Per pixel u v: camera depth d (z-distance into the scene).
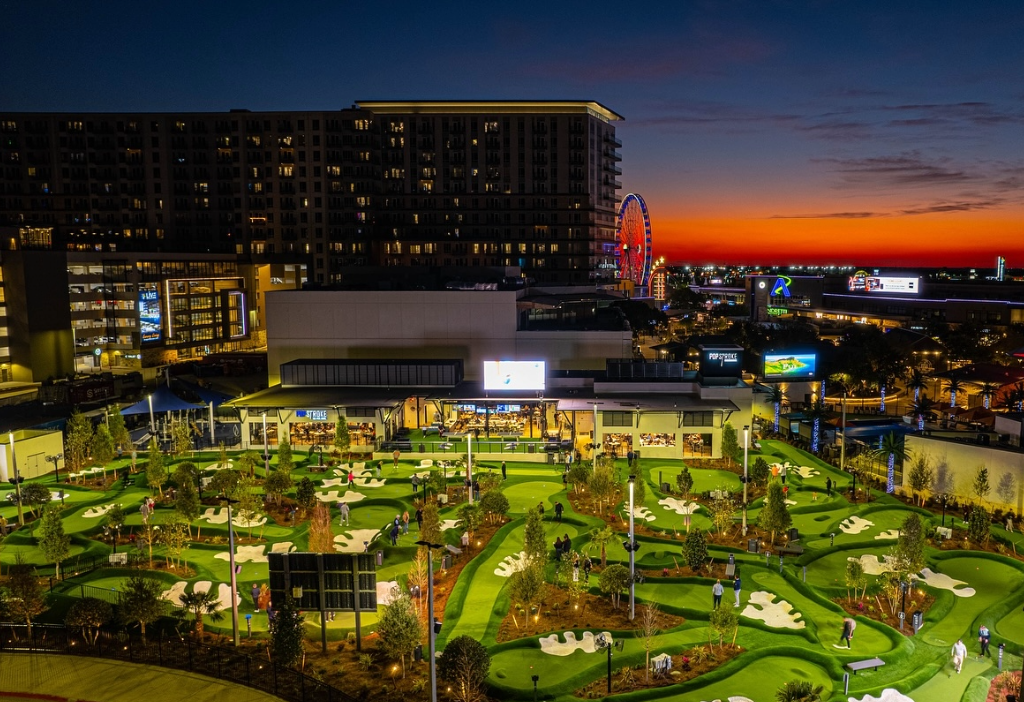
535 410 87.75
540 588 40.47
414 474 70.44
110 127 196.50
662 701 33.00
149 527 52.09
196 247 199.88
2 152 194.00
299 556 36.84
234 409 88.50
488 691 33.78
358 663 36.09
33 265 122.00
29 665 35.72
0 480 69.62
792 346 140.25
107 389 113.25
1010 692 34.00
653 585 45.94
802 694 30.56
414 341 99.12
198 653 37.00
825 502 62.25
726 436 73.94
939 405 109.44
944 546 52.53
